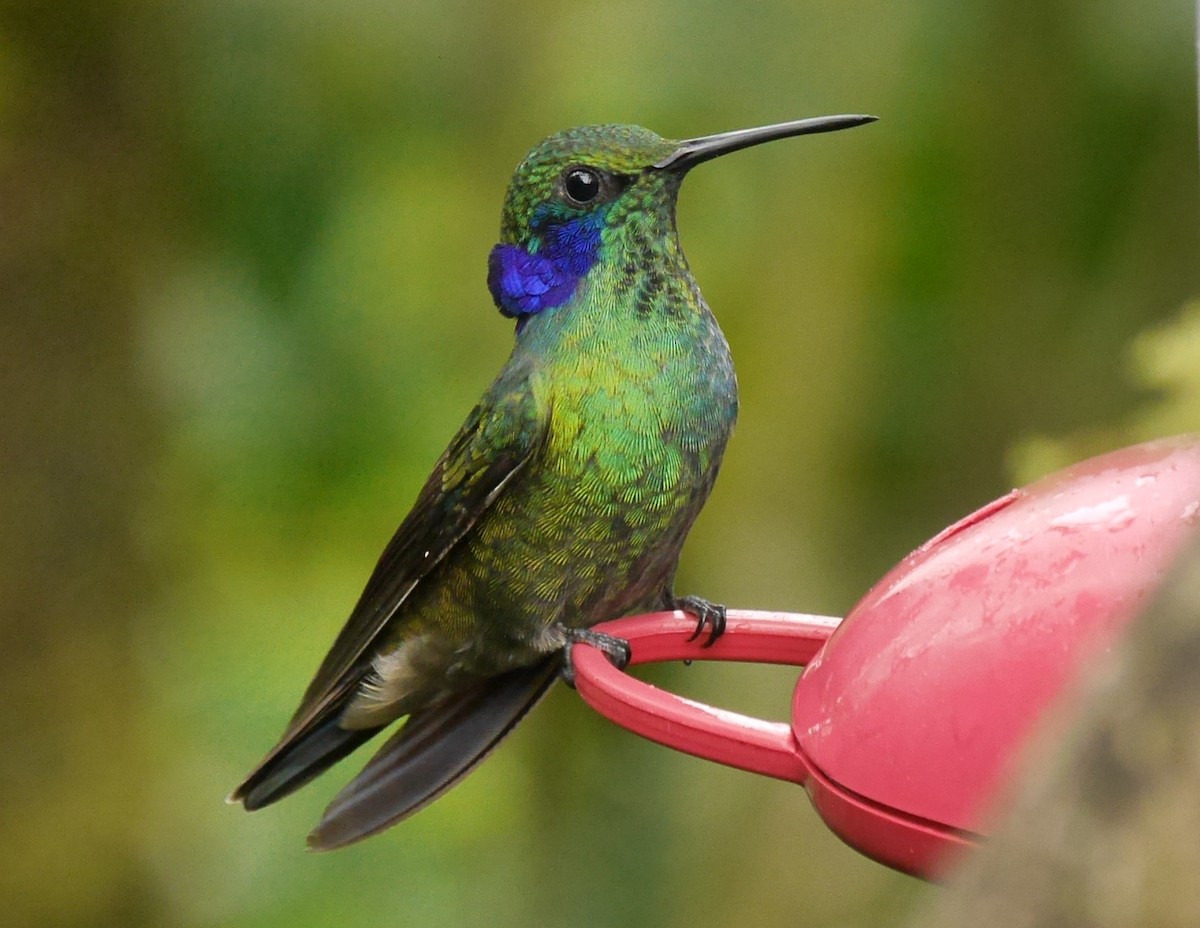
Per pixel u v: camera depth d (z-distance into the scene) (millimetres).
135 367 10680
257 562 11555
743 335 12219
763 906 11852
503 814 11930
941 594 4875
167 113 10859
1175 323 7977
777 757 5164
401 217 11672
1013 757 4363
